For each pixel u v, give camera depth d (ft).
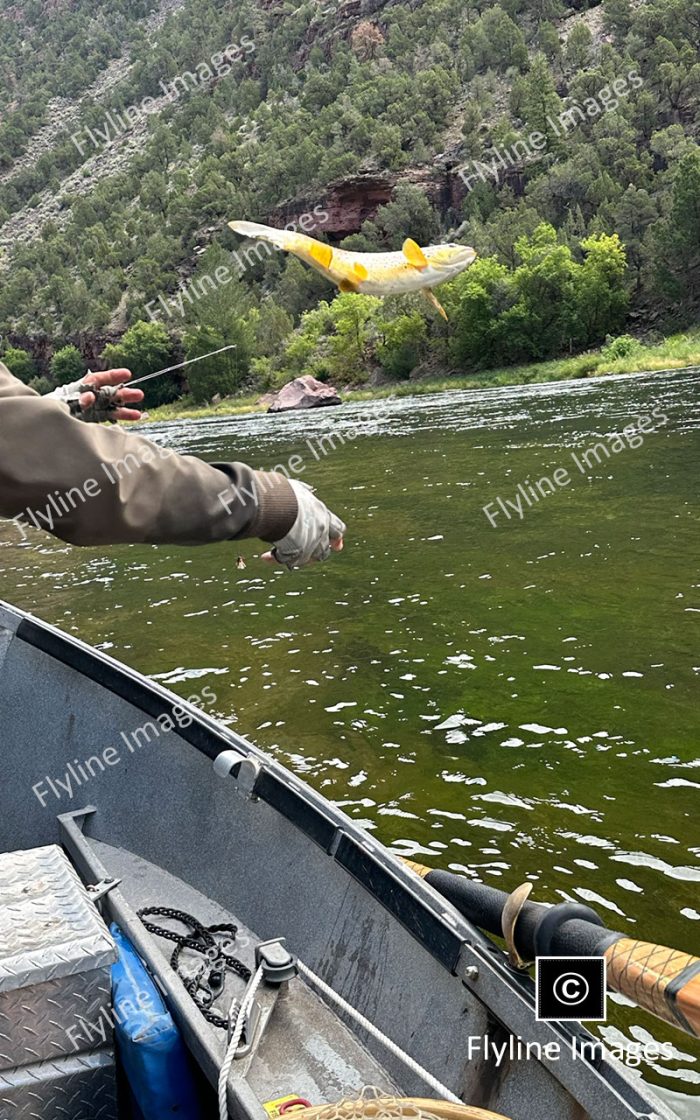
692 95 311.27
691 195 229.66
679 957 5.83
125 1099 7.98
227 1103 6.76
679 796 16.94
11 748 13.84
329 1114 5.72
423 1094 7.20
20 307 458.91
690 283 233.14
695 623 26.27
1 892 7.77
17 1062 6.96
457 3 452.76
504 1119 5.63
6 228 606.55
